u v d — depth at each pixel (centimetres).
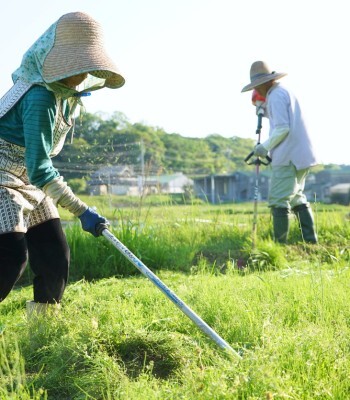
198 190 5419
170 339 435
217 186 6694
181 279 711
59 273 492
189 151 11819
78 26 437
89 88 474
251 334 445
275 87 950
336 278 619
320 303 504
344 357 373
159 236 948
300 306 509
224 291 548
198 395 337
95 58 433
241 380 338
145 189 1057
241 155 13412
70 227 881
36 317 471
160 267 845
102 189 1112
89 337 429
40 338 441
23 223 448
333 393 340
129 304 535
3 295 441
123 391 357
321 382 342
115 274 826
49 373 396
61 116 460
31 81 439
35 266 493
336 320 463
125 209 1095
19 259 441
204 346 421
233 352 387
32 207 466
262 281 591
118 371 386
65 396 382
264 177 6494
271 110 939
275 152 945
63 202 454
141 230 905
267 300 521
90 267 823
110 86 479
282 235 955
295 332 422
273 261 841
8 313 577
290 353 385
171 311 508
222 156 12169
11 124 447
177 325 481
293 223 1017
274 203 952
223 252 913
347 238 995
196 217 1100
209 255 905
